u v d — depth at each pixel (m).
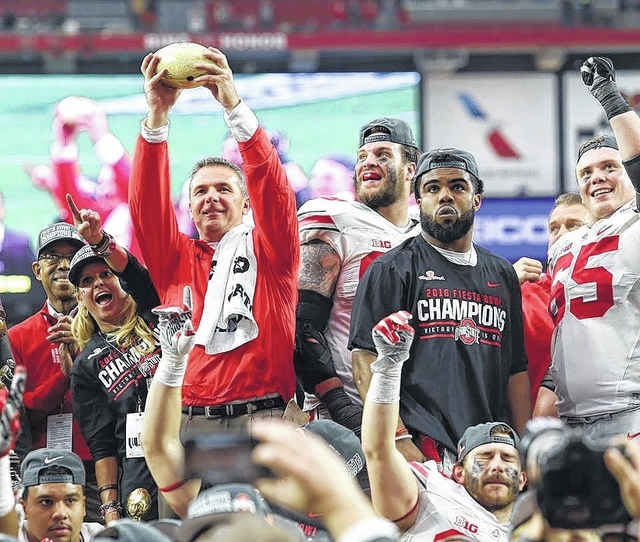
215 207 6.21
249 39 17.80
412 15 18.89
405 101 17.77
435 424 5.91
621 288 6.17
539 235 17.33
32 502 6.05
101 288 6.79
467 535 5.34
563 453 3.09
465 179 6.21
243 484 3.42
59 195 17.16
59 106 17.44
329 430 5.45
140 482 6.53
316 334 6.52
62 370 7.08
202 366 5.91
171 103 5.89
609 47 17.86
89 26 19.50
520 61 17.80
